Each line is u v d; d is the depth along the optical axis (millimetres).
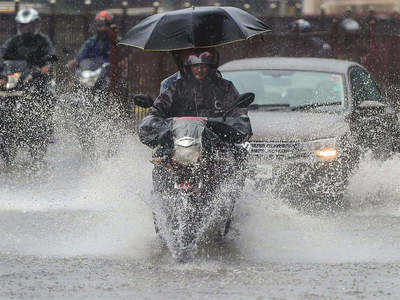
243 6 102500
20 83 57531
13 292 24406
